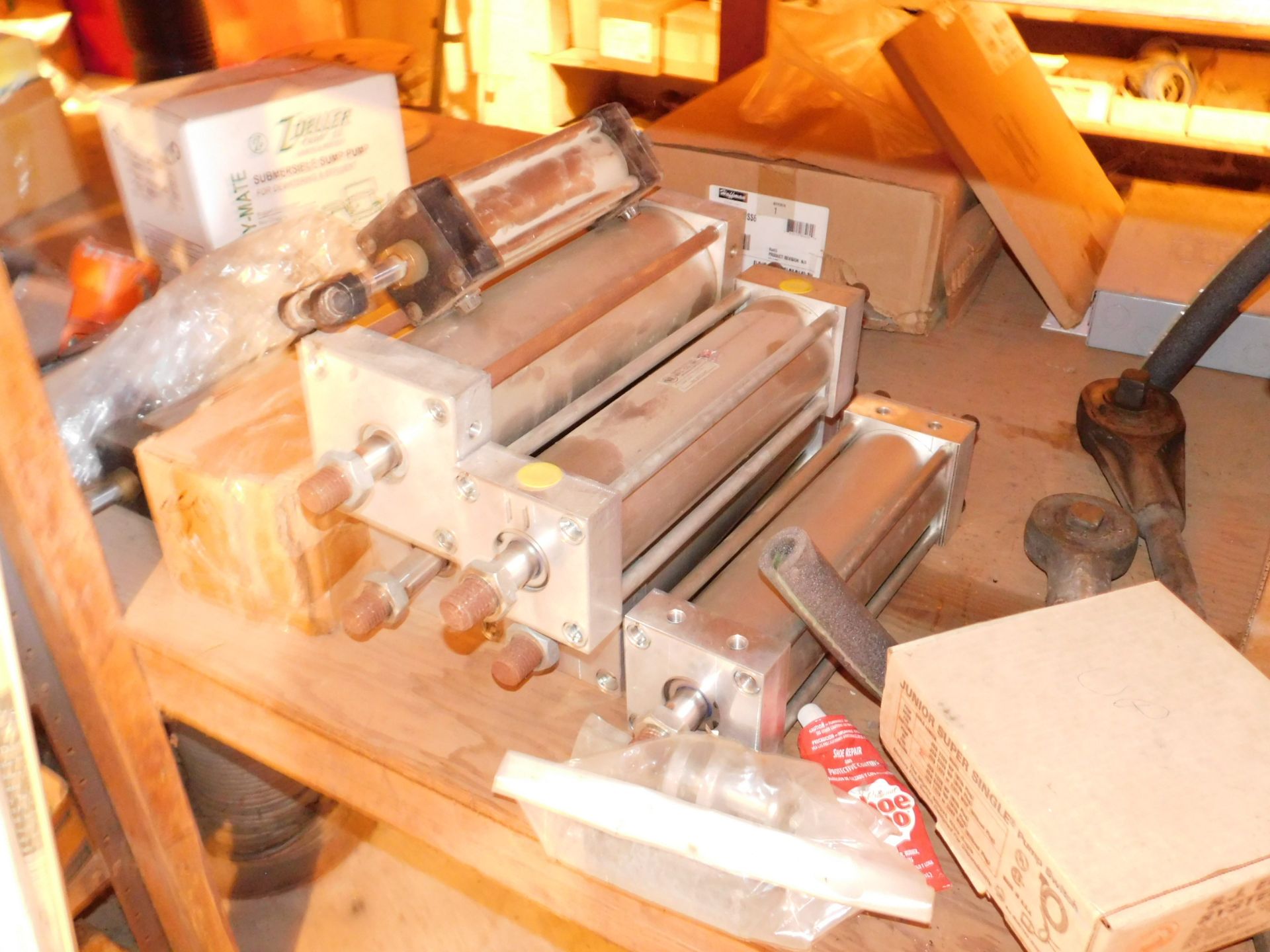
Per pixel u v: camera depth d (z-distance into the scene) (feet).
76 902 2.76
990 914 1.90
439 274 2.05
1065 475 3.10
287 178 3.19
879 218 3.58
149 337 2.93
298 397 2.60
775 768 1.94
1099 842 1.56
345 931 4.33
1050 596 2.50
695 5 7.14
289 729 2.39
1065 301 3.67
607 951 4.25
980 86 3.64
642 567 2.16
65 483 1.98
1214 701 1.78
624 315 2.41
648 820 1.80
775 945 1.86
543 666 2.13
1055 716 1.76
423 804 2.26
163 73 3.71
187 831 2.68
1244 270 2.91
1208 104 4.47
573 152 2.38
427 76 6.98
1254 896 1.54
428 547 2.09
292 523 2.28
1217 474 3.10
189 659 2.43
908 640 2.52
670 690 2.10
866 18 4.33
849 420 2.81
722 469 2.35
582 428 2.18
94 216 3.80
